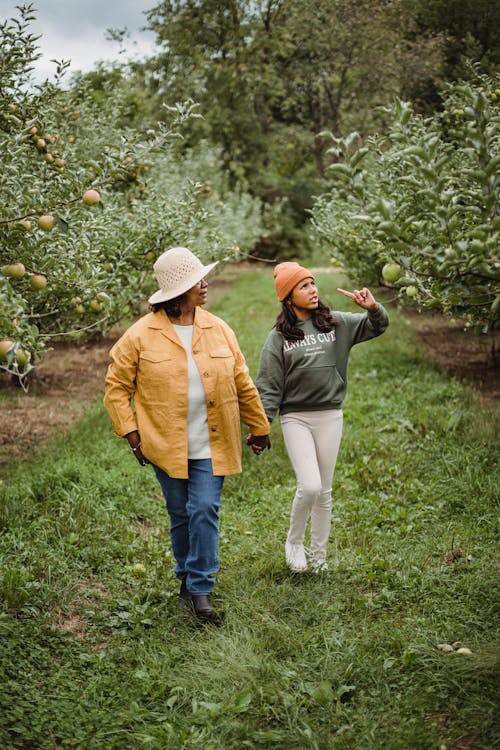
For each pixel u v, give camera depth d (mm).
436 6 13227
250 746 2654
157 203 7207
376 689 2998
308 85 29688
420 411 7055
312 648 3332
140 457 3682
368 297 3871
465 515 4879
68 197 4293
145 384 3576
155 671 3137
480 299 3213
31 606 3691
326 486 4125
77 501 5078
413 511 5055
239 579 4074
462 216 4320
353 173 2973
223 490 5625
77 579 4043
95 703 2945
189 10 30141
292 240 30750
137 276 7059
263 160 32219
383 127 19516
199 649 3309
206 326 3666
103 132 9375
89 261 4852
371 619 3617
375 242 7438
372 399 7953
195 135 29734
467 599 3723
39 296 4941
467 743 2633
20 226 3721
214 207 13398
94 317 7094
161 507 5332
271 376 4000
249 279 22922
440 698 2902
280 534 4809
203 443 3607
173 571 4215
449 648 3236
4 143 3955
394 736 2688
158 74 29703
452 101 7414
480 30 12273
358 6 22094
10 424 7418
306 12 25891
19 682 3051
